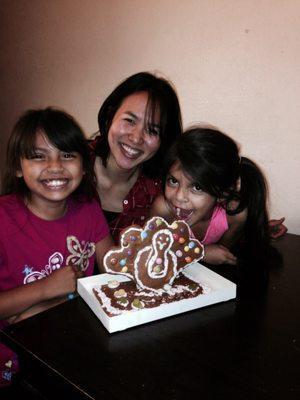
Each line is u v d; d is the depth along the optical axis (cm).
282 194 134
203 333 60
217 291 69
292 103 125
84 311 66
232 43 134
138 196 126
